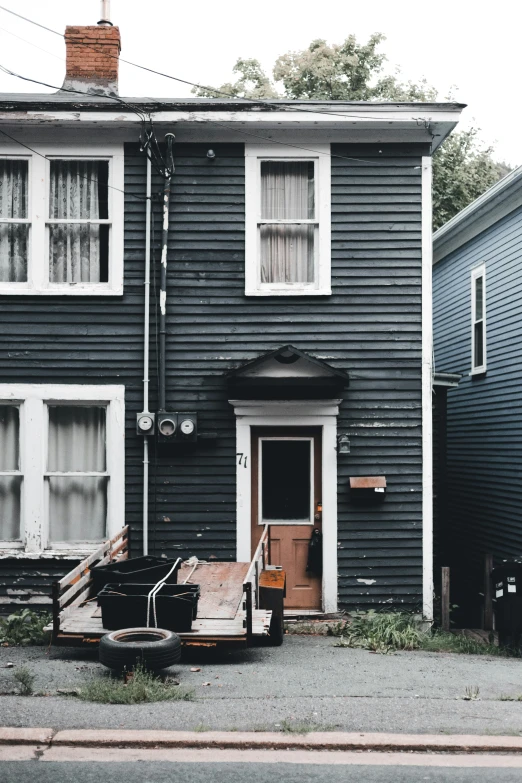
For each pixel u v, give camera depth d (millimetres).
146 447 11164
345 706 6805
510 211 15625
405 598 11227
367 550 11250
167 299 11305
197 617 8812
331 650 9695
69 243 11469
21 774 5398
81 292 11234
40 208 11305
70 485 11391
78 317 11266
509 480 15586
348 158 11438
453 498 19125
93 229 11492
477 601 17266
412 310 11344
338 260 11359
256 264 11359
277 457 11492
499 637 10609
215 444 11266
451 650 10344
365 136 11383
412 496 11273
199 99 11422
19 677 7316
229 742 5922
